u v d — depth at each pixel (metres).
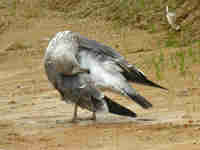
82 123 12.68
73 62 12.81
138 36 28.06
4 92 18.78
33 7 37.03
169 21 25.22
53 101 16.14
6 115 14.41
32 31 33.00
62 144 10.45
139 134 10.88
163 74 18.66
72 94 12.97
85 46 13.08
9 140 11.02
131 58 22.47
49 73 13.20
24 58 27.66
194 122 11.65
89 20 33.12
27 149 10.17
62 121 13.08
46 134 11.52
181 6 28.69
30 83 20.33
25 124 12.85
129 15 31.27
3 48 30.64
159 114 13.19
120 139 10.55
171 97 15.20
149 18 29.77
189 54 20.95
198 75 17.84
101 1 34.62
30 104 15.94
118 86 12.66
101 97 12.69
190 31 26.38
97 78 12.75
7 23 34.94
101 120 13.03
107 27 31.11
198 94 15.25
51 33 32.12
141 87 16.97
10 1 38.31
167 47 24.72
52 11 36.12
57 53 12.93
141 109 14.04
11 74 23.45
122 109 12.71
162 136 10.51
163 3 30.14
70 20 33.94
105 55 13.04
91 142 10.47
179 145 9.50
